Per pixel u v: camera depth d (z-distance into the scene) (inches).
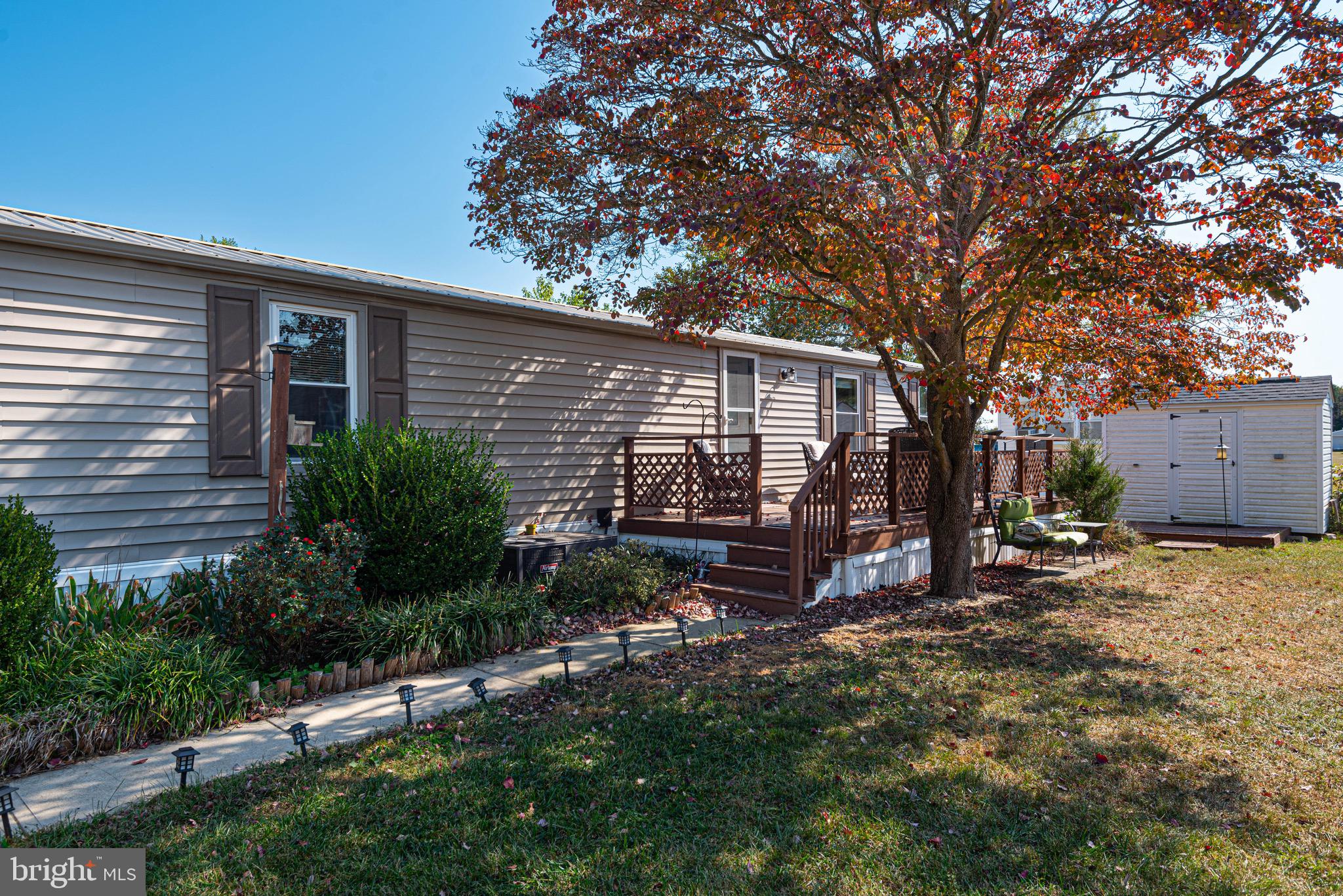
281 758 148.2
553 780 135.3
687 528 331.9
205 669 170.7
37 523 208.5
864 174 243.8
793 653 216.7
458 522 239.8
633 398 385.4
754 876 106.7
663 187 278.2
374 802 127.6
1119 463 596.1
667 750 148.0
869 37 291.4
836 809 125.3
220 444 243.8
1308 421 522.0
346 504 230.7
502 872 107.0
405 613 213.8
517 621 228.5
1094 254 228.4
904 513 358.9
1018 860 111.0
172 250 227.1
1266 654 222.4
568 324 351.3
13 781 138.5
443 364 307.0
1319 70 234.7
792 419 489.1
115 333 223.1
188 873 106.6
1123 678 197.3
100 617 186.9
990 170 228.5
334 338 277.4
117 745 152.2
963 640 235.5
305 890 103.1
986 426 677.9
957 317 285.6
